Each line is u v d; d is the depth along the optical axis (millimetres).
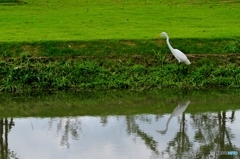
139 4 41438
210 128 18422
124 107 21562
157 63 24859
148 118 19750
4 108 21578
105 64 24703
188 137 17422
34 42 25547
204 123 19094
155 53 25297
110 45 25672
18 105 21969
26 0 43375
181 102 22219
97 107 21672
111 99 22688
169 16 34844
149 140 16969
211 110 20891
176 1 42625
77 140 16969
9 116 20312
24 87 23391
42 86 23453
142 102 22234
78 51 25266
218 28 29672
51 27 30281
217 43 26156
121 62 24844
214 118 19734
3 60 24500
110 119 19625
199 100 22469
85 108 21500
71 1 43125
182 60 23953
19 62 24359
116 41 25906
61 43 25609
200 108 21234
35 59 24625
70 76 23891
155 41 26078
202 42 26156
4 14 35969
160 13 36250
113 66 24625
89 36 27000
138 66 24531
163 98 22766
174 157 15516
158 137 17297
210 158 15656
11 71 23688
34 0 43406
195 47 25906
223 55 25469
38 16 35094
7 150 16188
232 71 24531
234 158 15680
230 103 22000
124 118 19750
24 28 29875
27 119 19844
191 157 15562
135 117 19906
